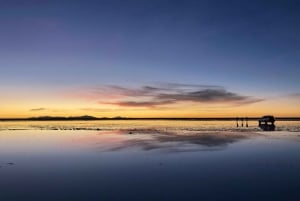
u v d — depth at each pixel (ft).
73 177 42.98
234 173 44.42
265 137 102.17
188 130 145.89
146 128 168.96
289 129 148.15
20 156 63.41
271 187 36.58
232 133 123.34
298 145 77.36
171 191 35.35
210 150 68.95
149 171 46.50
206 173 44.65
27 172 46.78
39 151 70.49
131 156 61.00
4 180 41.60
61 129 164.76
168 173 44.91
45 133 131.95
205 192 34.83
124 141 91.61
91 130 152.97
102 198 33.06
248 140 91.97
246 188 36.24
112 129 160.86
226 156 60.23
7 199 33.17
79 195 34.19
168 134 119.96
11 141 93.91
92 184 38.86
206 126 190.39
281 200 31.81
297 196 33.01
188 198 32.78
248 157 58.80
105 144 83.35
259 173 44.24
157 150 69.51
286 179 40.29
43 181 40.78
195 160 55.88
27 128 179.52
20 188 37.35
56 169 48.93
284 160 55.01
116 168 49.16
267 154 62.49
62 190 36.24
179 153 64.59
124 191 35.55
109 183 39.27
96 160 56.90
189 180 40.45
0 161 57.31
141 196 33.60
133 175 43.83
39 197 33.68
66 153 66.64
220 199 32.32
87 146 78.95
